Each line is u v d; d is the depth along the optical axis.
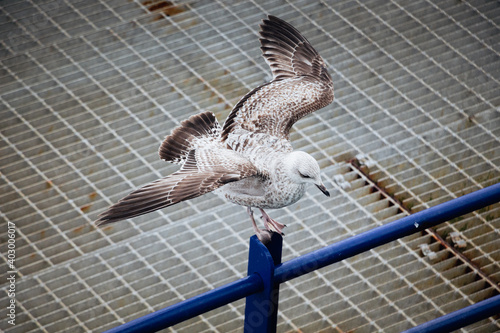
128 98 6.32
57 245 5.26
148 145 5.99
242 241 5.36
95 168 5.80
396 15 7.19
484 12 7.23
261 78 6.52
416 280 5.16
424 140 6.14
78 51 6.67
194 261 5.21
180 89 6.41
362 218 5.52
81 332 4.75
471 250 5.37
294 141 6.03
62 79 6.43
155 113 6.22
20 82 6.37
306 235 5.39
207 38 6.86
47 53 6.63
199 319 4.93
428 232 5.52
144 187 3.12
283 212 5.57
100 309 4.89
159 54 6.67
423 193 5.74
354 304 4.98
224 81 6.49
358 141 6.10
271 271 2.61
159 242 5.32
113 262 5.19
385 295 5.03
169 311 2.59
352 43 6.88
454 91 6.54
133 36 6.83
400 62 6.74
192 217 5.53
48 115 6.16
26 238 5.31
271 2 7.21
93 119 6.14
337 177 5.80
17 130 6.04
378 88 6.52
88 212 5.52
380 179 5.84
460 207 2.87
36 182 5.71
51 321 4.82
